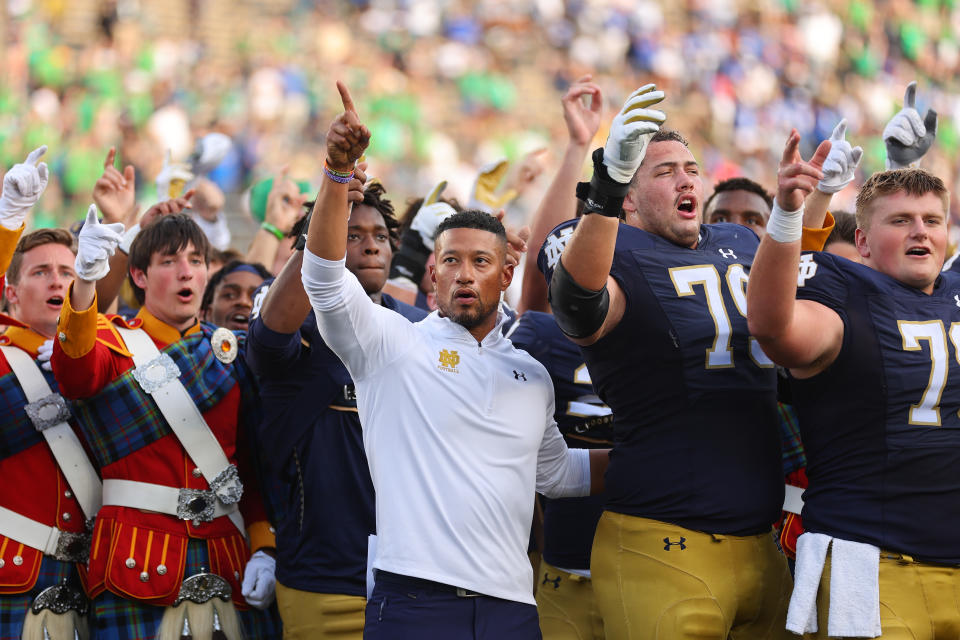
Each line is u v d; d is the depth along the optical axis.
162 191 20.66
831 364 12.73
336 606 14.05
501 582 11.91
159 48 56.53
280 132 53.44
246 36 60.94
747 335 13.00
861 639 12.22
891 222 13.09
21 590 14.45
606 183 11.48
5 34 56.22
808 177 11.44
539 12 67.50
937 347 12.66
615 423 13.38
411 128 57.12
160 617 14.48
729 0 72.88
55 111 51.31
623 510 13.05
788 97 69.94
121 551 14.32
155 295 15.28
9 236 13.12
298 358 14.32
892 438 12.48
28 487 14.76
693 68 69.00
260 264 19.33
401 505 11.91
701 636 12.48
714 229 14.10
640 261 13.09
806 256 13.27
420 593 11.70
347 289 11.91
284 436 14.47
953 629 12.45
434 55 63.66
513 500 12.16
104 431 14.66
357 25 63.53
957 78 77.12
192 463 14.89
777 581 13.18
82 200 46.59
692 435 12.81
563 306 12.05
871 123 71.38
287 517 14.59
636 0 70.50
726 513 12.70
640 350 12.88
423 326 12.84
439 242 12.81
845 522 12.50
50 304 15.29
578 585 14.98
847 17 74.81
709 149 65.00
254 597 14.81
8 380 14.87
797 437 15.19
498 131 60.31
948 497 12.49
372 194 15.37
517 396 12.49
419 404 12.10
